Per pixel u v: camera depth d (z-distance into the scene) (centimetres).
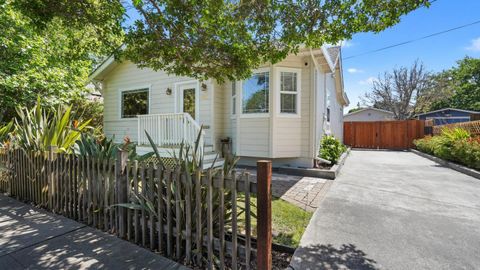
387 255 252
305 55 714
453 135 860
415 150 1320
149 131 777
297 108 726
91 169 314
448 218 355
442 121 1631
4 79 691
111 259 235
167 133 734
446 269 228
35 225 312
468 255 253
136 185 273
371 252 258
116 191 285
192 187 238
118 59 421
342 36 320
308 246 269
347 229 315
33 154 393
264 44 352
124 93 984
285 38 332
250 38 339
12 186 440
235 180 215
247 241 213
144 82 931
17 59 732
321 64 811
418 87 2120
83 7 325
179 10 299
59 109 462
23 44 721
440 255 253
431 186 551
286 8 299
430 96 2086
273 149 698
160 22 319
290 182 586
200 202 228
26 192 411
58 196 354
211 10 296
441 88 2094
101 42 423
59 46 820
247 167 755
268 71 706
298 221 340
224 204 233
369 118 2720
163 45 354
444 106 2577
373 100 2416
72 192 338
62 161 349
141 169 267
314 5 294
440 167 820
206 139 793
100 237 281
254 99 730
